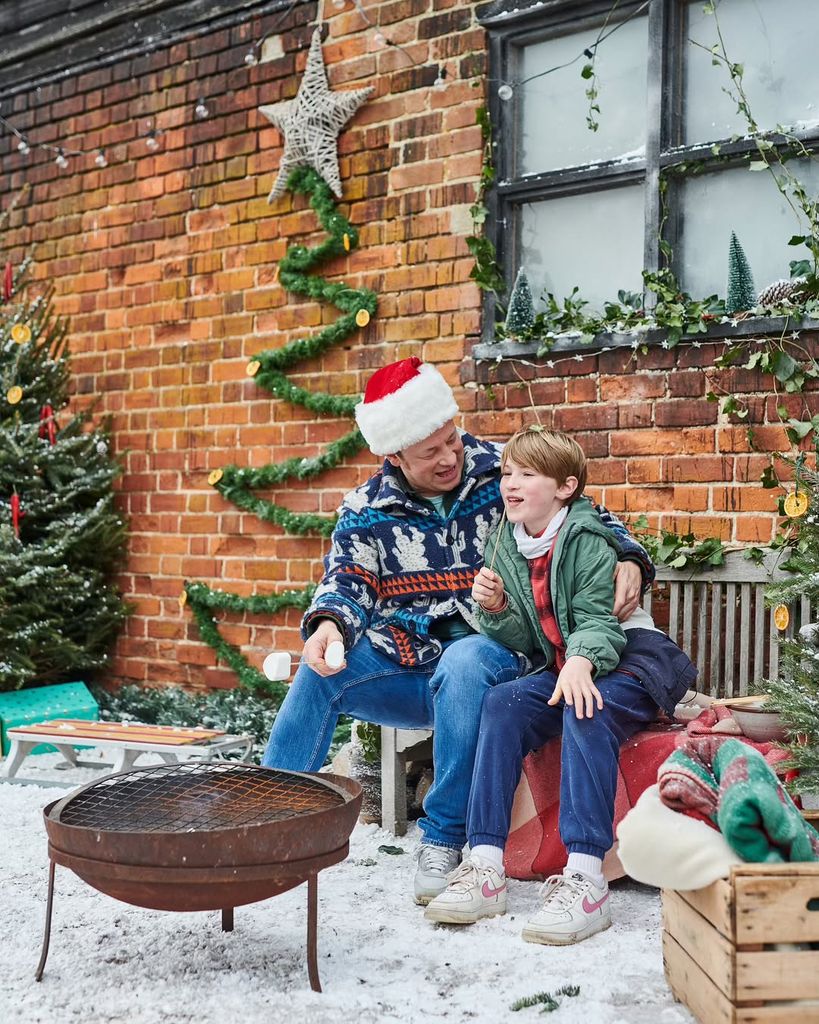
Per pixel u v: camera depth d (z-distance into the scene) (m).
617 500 4.12
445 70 4.64
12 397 5.42
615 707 2.72
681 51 4.13
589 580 2.86
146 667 5.61
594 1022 2.07
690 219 4.12
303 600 4.96
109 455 5.79
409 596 3.19
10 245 6.30
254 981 2.29
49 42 6.06
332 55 4.99
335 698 3.04
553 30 4.41
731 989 1.85
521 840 3.06
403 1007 2.16
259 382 5.12
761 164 3.78
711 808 2.04
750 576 3.59
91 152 5.94
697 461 3.94
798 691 2.90
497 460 3.26
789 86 3.92
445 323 4.62
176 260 5.56
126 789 2.57
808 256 3.87
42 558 5.23
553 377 4.30
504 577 2.99
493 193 4.52
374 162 4.84
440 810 2.89
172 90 5.59
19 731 4.32
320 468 4.93
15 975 2.35
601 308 4.33
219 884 2.15
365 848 3.41
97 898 2.91
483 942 2.52
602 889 2.59
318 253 4.94
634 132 4.25
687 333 3.92
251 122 5.29
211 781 2.63
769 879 1.84
